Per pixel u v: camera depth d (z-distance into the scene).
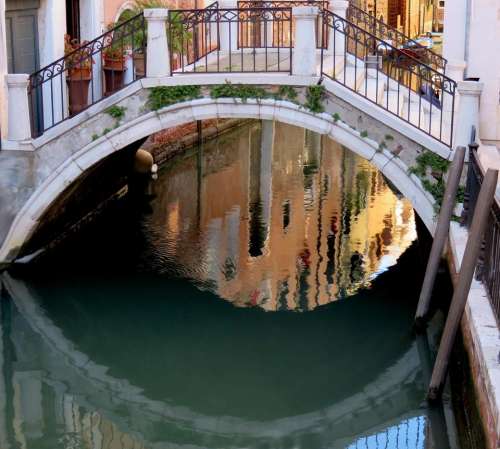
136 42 11.97
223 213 13.92
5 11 11.12
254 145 20.81
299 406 7.87
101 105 9.93
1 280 10.37
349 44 14.16
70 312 9.75
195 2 17.75
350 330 9.29
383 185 16.17
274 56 12.60
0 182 10.21
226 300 10.12
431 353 8.74
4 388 8.12
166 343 9.12
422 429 7.30
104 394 8.05
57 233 11.77
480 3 11.55
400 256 11.66
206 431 7.38
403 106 11.95
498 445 5.24
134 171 15.29
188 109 9.84
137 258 11.42
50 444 7.06
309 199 15.04
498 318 6.58
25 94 10.08
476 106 9.23
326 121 9.60
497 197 9.02
